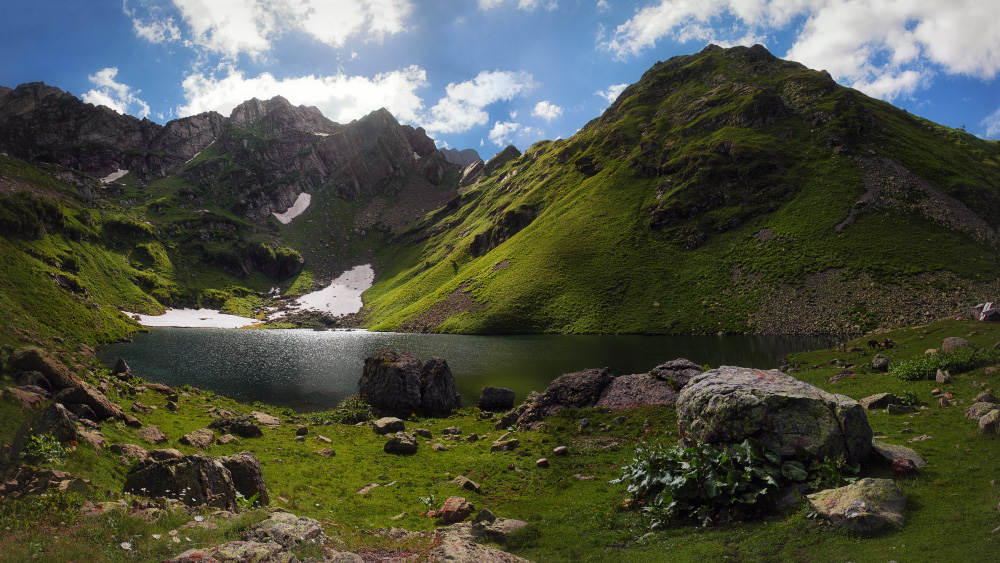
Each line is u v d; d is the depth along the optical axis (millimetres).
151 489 14633
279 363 88812
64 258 193125
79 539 9539
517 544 14953
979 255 114312
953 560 9523
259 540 10570
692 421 18312
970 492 12570
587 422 33562
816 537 11961
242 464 17234
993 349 33719
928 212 133625
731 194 166500
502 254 194250
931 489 13234
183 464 15070
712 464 15539
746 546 12391
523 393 57969
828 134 171625
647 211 178375
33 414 18953
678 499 15469
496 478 23938
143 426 28000
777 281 126250
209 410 37469
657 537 14297
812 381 40094
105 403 26969
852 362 44500
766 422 16203
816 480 14594
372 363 50875
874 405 27078
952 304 98000
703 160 180000
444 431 37438
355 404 46000
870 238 127938
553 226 193750
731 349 87688
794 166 166625
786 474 14891
